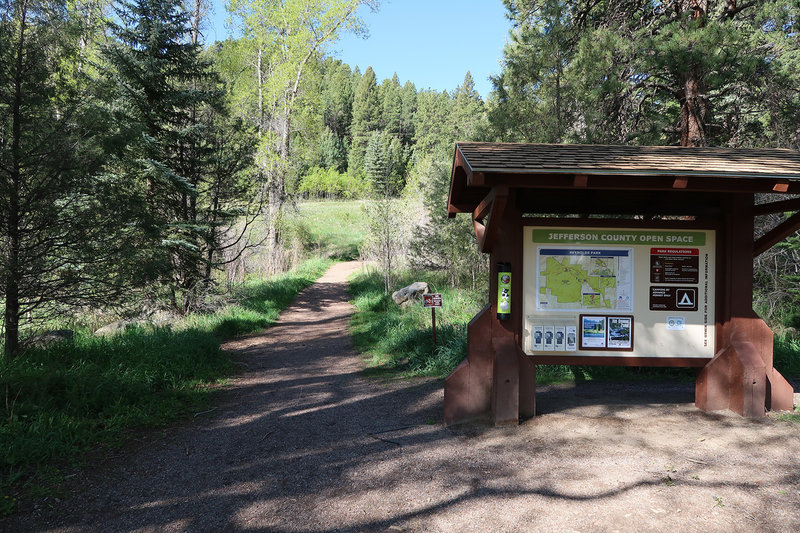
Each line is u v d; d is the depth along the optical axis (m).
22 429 4.67
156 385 7.00
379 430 5.30
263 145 22.31
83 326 10.68
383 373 8.41
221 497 3.80
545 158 4.99
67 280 7.20
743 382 5.14
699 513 3.24
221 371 8.64
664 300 5.45
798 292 9.21
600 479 3.79
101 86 7.81
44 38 7.05
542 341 5.39
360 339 11.93
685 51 9.06
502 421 5.12
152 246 8.41
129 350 8.09
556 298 5.43
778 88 10.43
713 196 5.61
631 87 10.82
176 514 3.53
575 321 5.42
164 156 12.73
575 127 10.58
